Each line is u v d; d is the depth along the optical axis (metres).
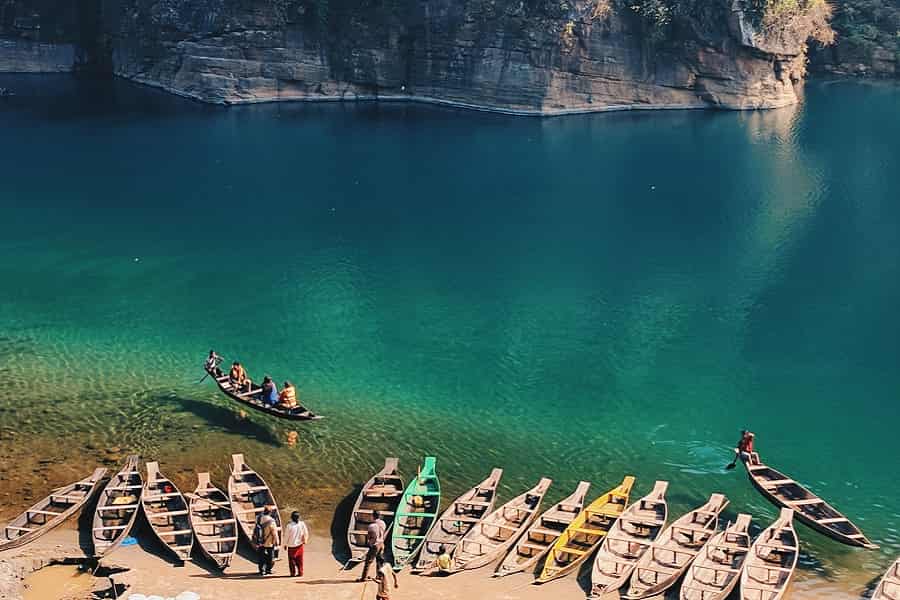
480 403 51.19
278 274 68.31
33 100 120.50
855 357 57.09
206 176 91.06
